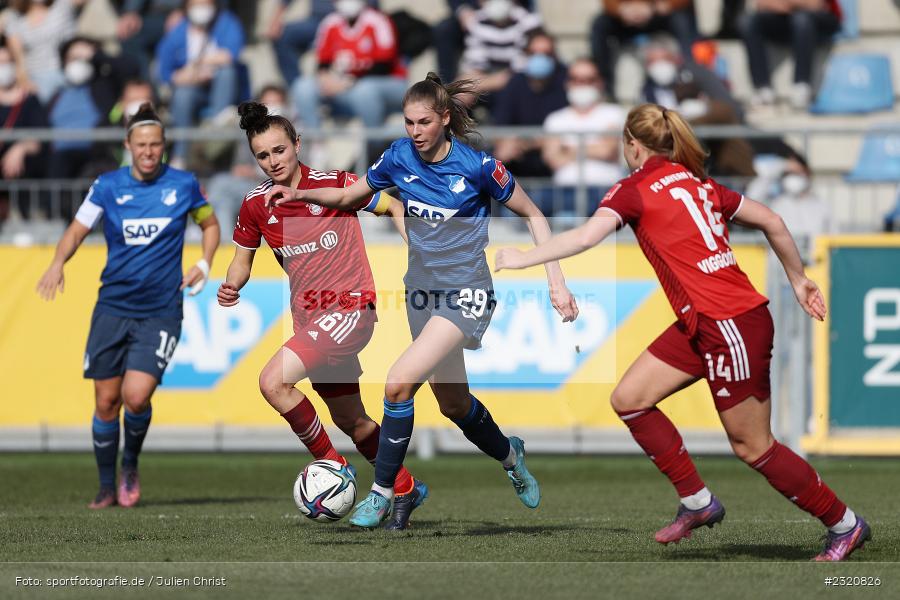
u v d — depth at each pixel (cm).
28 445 3391
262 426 3312
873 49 4684
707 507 1733
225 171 3734
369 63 4325
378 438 2128
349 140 4375
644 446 1734
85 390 3347
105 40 4956
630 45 4534
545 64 4088
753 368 1653
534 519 2281
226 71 4362
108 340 2516
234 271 2106
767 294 3212
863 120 4538
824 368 3130
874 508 2489
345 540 1927
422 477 3098
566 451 3241
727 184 3678
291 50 4572
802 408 3189
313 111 4319
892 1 4700
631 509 2483
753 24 4488
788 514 2377
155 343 2503
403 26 4434
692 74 4141
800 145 4328
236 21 4438
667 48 4197
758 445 1689
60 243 2517
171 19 4625
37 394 3356
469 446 3459
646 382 1717
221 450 3375
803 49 4481
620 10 4391
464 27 4422
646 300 3188
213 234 2564
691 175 1700
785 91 4653
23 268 3356
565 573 1620
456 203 1903
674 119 1712
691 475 1728
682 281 1661
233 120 4256
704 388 3212
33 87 4338
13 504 2588
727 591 1501
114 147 3831
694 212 1667
